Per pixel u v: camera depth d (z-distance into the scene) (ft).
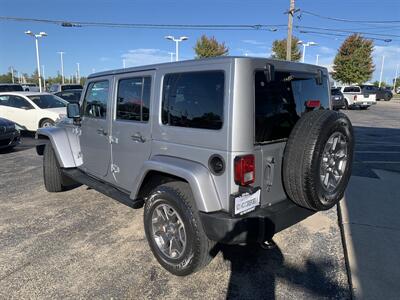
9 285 10.01
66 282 10.12
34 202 16.80
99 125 13.78
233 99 8.41
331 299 9.32
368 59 139.64
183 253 9.81
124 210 15.64
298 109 10.29
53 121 37.42
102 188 13.48
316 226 13.82
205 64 9.08
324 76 11.66
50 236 13.07
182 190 9.71
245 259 11.30
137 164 11.84
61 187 17.97
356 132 43.01
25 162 26.17
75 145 16.29
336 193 9.99
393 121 56.49
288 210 9.52
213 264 11.00
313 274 10.47
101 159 14.07
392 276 10.21
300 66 10.39
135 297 9.41
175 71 9.97
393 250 11.73
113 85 12.71
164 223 10.47
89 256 11.56
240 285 9.93
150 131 10.94
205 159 9.17
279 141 9.53
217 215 8.79
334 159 9.91
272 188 9.55
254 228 8.83
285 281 10.12
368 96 81.61
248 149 8.64
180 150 9.89
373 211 15.17
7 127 29.17
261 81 8.98
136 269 10.75
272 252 11.74
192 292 9.62
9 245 12.39
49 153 17.26
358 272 10.41
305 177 8.87
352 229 13.33
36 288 9.86
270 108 9.24
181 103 9.81
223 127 8.63
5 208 16.02
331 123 9.07
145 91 11.17
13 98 39.27
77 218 14.76
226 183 8.75
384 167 23.58
